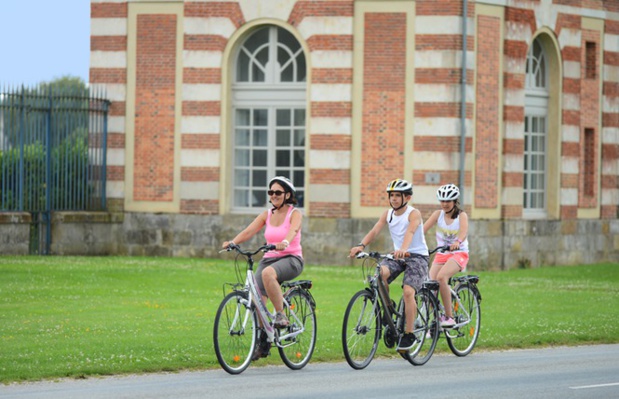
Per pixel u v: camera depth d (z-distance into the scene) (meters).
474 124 57.19
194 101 58.53
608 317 38.84
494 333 33.97
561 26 62.75
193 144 58.62
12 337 30.20
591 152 65.94
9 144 55.44
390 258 27.92
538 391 23.78
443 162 56.00
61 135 57.56
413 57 56.16
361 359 27.23
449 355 30.31
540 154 63.16
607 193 67.06
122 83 59.31
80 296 40.12
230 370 25.78
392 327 27.66
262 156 58.75
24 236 55.62
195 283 45.72
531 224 61.12
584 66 64.69
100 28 59.53
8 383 24.20
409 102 56.22
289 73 58.22
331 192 56.91
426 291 28.59
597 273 59.03
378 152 56.59
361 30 56.56
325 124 56.91
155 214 59.03
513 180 59.47
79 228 58.06
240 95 58.78
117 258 56.16
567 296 45.84
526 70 61.78
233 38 58.22
